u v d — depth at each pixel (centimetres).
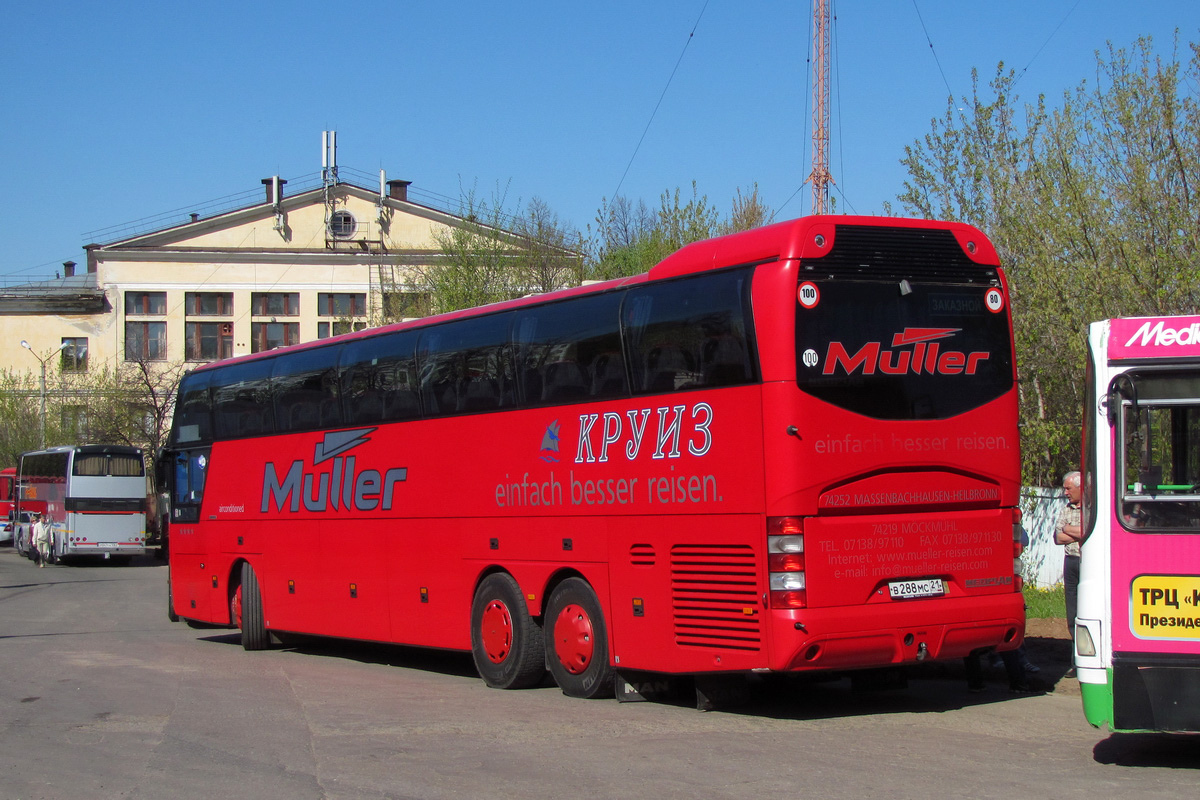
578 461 1116
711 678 1062
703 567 979
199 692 1234
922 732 938
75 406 5525
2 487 6012
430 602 1323
